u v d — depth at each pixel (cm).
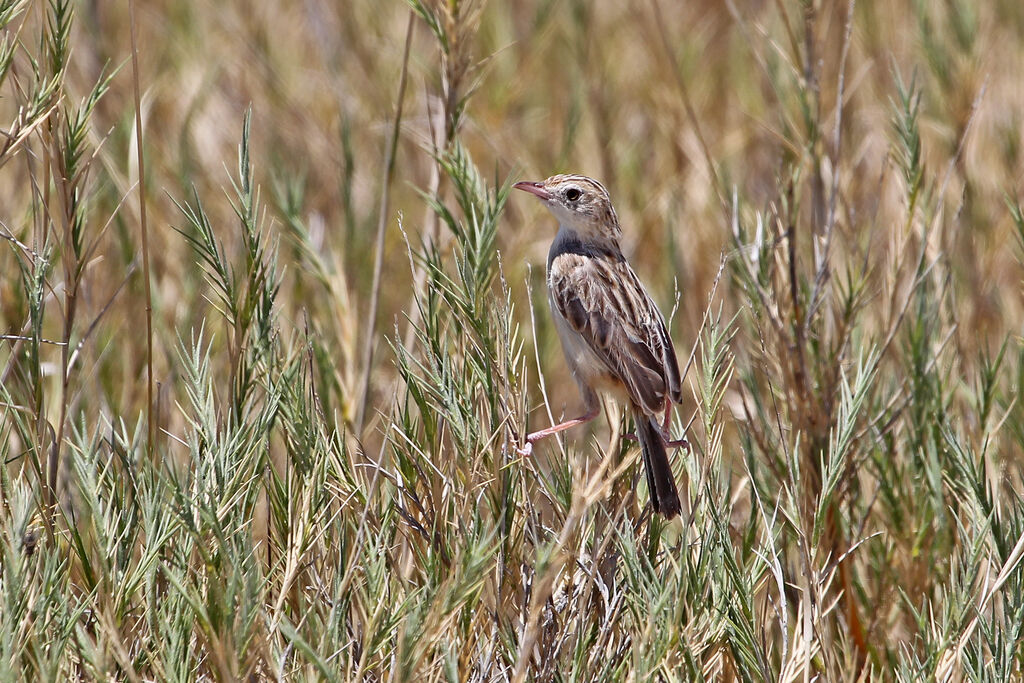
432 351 827
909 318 1154
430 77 1570
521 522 789
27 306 980
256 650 663
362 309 1374
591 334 1076
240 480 781
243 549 679
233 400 860
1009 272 1452
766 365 1050
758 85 1827
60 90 852
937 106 1609
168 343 1177
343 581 702
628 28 2036
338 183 1561
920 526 1016
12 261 1060
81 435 891
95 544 780
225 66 1788
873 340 1160
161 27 1806
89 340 1088
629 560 751
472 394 838
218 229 1457
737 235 1093
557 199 1139
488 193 922
